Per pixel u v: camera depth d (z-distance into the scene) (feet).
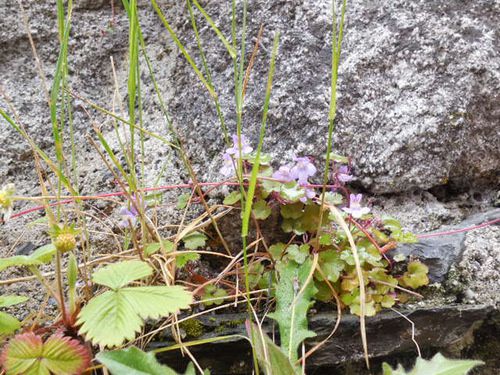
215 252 0.70
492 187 0.77
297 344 0.61
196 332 0.65
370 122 0.72
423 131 0.71
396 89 0.73
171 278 0.66
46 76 0.88
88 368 0.52
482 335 0.69
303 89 0.74
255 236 0.72
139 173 0.79
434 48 0.74
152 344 0.64
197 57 0.82
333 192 0.70
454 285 0.67
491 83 0.73
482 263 0.68
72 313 0.57
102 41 0.90
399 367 0.53
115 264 0.57
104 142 0.64
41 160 0.81
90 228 0.74
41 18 0.89
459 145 0.72
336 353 0.65
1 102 0.84
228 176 0.73
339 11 0.78
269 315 0.63
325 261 0.65
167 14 0.90
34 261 0.56
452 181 0.76
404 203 0.74
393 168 0.72
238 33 0.80
